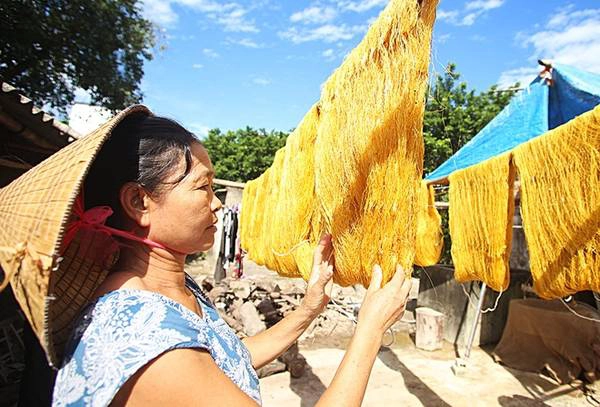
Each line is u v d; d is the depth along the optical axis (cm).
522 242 720
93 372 75
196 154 100
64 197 71
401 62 112
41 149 447
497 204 250
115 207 96
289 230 210
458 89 1012
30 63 1008
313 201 196
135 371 73
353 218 125
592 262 175
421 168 126
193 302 110
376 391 492
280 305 791
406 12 110
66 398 76
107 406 71
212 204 103
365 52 122
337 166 129
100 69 1106
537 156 207
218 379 80
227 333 113
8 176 427
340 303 827
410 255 119
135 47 1191
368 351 94
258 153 2036
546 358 550
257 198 365
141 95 1291
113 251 104
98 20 1044
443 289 729
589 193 176
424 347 643
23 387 97
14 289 76
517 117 549
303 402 454
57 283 100
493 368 566
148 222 95
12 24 922
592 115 175
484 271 263
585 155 179
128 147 93
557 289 193
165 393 73
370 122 117
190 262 1582
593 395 477
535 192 206
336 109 132
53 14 952
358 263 124
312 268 151
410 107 116
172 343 78
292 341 150
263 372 521
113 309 83
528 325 575
